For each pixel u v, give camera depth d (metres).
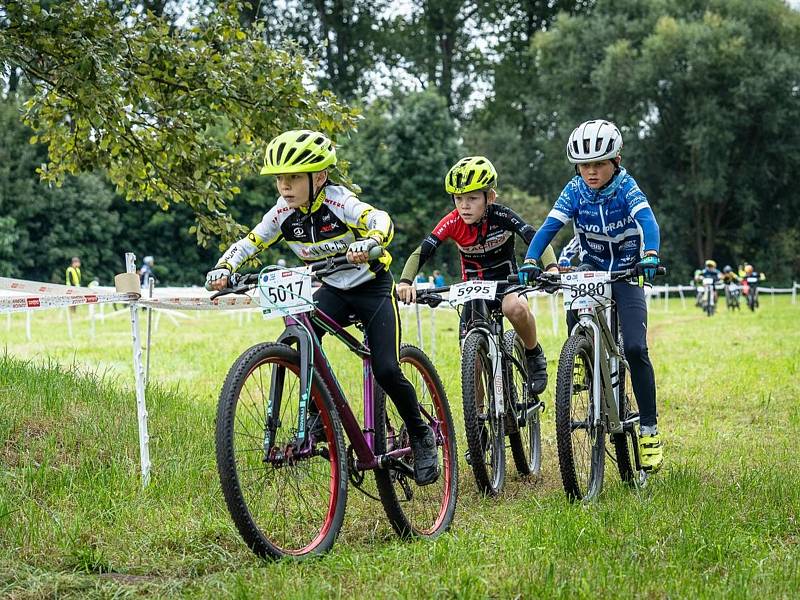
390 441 7.68
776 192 82.88
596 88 80.12
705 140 73.19
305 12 82.00
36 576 6.44
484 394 9.32
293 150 6.73
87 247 67.00
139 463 9.55
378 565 6.60
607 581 6.17
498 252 9.73
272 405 6.67
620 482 9.51
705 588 6.07
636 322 9.20
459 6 88.06
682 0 79.44
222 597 5.98
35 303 8.16
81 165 13.78
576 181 9.36
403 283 9.27
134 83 11.45
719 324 36.41
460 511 8.70
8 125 64.25
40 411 10.54
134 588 6.27
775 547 7.20
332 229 7.07
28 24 10.98
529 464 10.30
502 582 6.20
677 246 80.69
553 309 27.45
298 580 6.21
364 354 7.48
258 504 6.90
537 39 80.56
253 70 12.35
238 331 32.88
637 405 9.38
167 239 71.00
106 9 11.29
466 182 9.23
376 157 71.88
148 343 12.73
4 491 8.23
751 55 74.31
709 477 9.86
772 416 13.78
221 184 13.43
